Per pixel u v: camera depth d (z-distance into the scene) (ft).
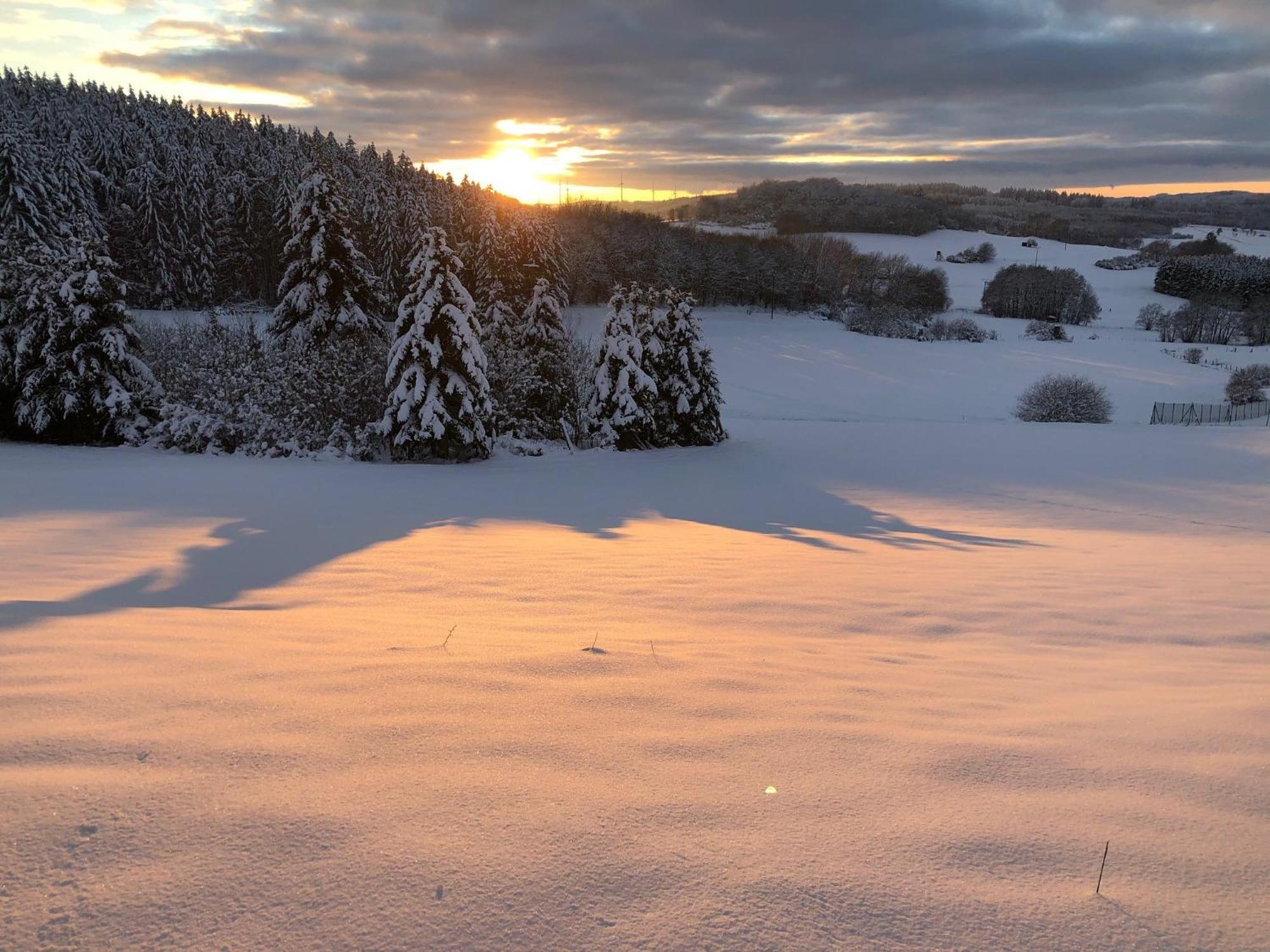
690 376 86.94
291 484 48.42
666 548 27.99
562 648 10.91
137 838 4.65
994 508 53.31
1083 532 42.63
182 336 88.89
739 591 18.75
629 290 84.79
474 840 4.87
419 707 7.54
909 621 16.08
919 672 11.16
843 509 50.06
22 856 4.39
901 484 64.49
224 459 64.39
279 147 280.31
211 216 205.87
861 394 171.12
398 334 69.15
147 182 186.29
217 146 247.50
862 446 87.40
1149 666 12.28
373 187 232.12
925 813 5.59
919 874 4.67
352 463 66.28
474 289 127.65
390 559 23.04
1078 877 4.69
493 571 20.90
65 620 11.27
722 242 343.26
